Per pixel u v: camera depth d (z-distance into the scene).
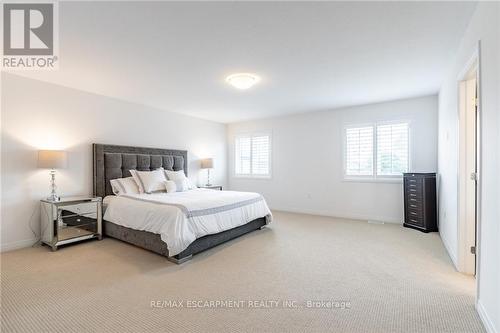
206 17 2.05
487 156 1.75
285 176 6.07
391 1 1.87
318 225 4.59
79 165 3.96
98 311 1.92
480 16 1.87
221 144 6.83
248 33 2.31
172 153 5.38
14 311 1.91
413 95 4.38
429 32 2.31
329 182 5.47
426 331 1.67
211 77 3.43
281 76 3.41
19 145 3.36
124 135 4.59
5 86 3.24
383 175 4.87
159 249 3.07
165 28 2.21
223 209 3.52
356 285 2.32
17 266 2.76
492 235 1.64
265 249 3.31
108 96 4.33
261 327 1.73
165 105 4.96
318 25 2.19
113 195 4.17
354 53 2.74
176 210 2.99
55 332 1.68
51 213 3.28
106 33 2.29
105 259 2.98
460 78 2.56
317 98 4.52
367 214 5.05
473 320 1.79
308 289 2.25
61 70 3.17
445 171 3.47
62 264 2.83
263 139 6.41
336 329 1.70
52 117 3.66
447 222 3.27
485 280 1.75
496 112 1.60
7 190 3.27
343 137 5.28
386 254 3.11
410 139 4.57
